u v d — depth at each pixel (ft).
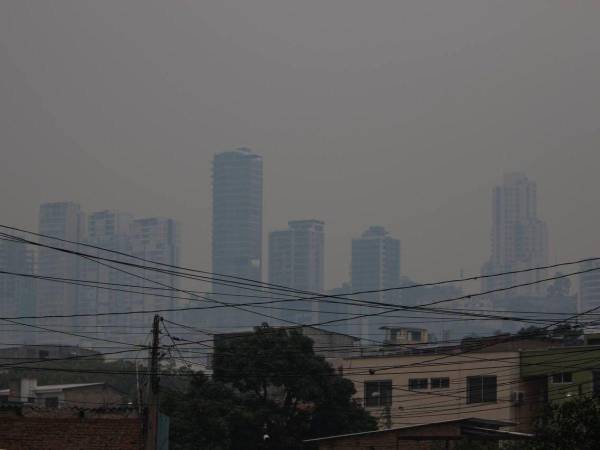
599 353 323.16
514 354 344.49
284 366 289.74
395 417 365.61
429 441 254.47
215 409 273.33
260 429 285.02
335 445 259.39
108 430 177.99
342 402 297.53
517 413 340.80
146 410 181.37
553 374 332.19
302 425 290.15
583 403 130.41
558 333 346.54
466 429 253.44
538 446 134.62
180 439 266.36
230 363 290.15
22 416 178.60
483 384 350.64
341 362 386.11
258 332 296.92
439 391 361.10
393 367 338.54
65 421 177.47
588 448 127.24
